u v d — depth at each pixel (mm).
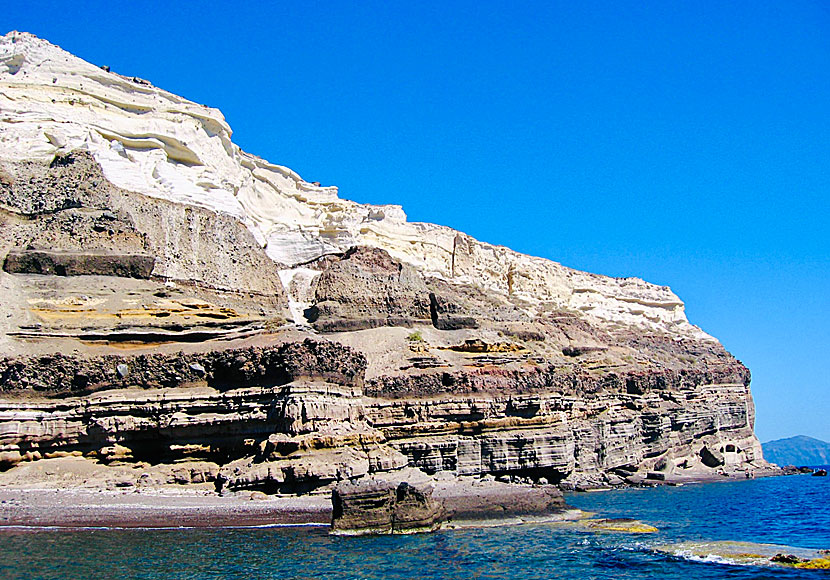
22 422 67000
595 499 91812
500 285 149625
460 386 92250
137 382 72375
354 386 81312
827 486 114000
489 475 90562
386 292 109000
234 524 60281
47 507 60656
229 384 74500
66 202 85500
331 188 134750
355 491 60625
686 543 60906
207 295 91375
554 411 97625
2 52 100938
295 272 112438
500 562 53406
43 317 73688
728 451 140000
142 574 46594
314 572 48938
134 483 67812
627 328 159625
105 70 110000
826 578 50000
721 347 166000
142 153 100000
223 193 103812
